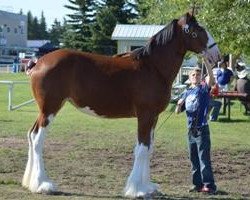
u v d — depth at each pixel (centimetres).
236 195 882
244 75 2023
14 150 1199
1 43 10956
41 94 834
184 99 898
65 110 2194
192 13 852
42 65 840
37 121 849
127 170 1043
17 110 2102
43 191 823
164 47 846
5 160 1084
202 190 883
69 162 1098
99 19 6625
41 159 839
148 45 848
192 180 912
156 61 842
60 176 970
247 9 1113
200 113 873
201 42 844
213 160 1182
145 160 830
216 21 1148
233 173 1063
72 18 6988
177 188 916
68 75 834
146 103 830
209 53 845
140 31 4019
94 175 989
